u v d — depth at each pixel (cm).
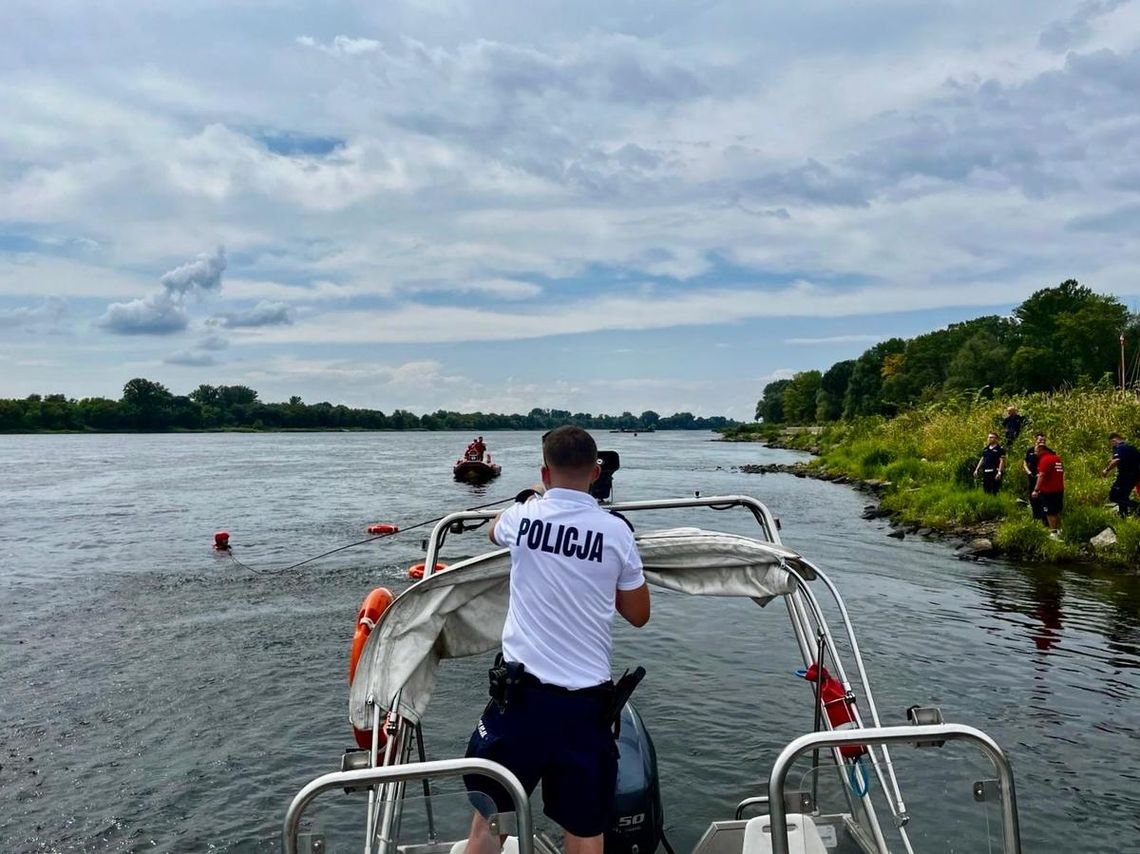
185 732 859
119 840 659
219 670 1049
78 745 833
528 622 333
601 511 348
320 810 320
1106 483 2186
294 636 1201
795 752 282
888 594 1426
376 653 382
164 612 1352
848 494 3247
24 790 741
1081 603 1359
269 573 1656
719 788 693
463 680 940
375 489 3638
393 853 311
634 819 409
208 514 2680
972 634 1166
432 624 389
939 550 1883
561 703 319
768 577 416
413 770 273
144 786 745
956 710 879
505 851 307
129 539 2131
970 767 319
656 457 6838
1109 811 664
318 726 869
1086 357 8831
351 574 1628
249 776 762
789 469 4806
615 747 330
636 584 342
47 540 2128
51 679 1024
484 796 311
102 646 1162
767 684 941
